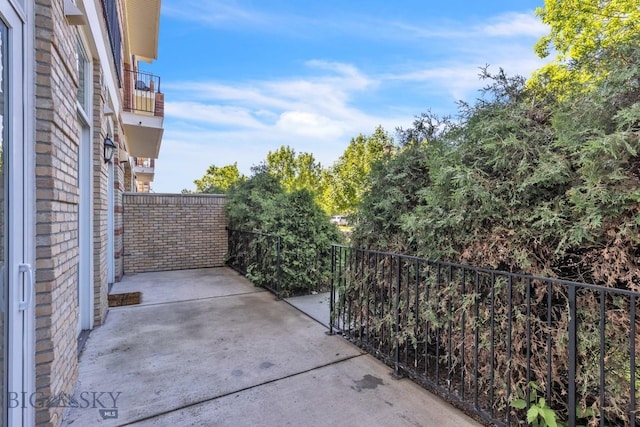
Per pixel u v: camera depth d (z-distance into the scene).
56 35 2.04
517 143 2.06
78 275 3.62
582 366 1.91
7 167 1.65
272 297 5.32
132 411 2.27
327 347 3.37
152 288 5.83
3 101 1.61
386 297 3.16
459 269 2.46
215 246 8.09
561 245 1.87
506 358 2.09
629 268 1.72
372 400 2.44
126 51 9.59
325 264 5.84
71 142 2.46
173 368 2.88
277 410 2.30
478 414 2.19
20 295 1.72
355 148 13.23
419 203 2.99
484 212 2.20
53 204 1.97
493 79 2.40
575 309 1.77
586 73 2.05
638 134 1.60
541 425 1.97
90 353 3.16
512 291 2.14
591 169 1.75
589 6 8.48
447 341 2.55
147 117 8.22
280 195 6.17
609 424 1.94
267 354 3.19
